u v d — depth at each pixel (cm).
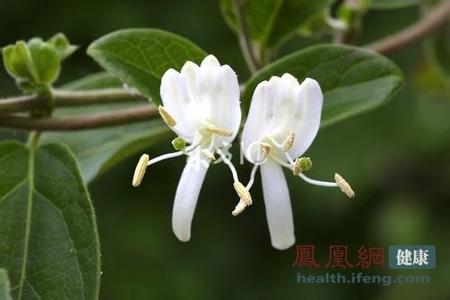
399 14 60
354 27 33
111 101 28
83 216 26
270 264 62
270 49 30
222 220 62
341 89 27
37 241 26
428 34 34
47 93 28
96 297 26
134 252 59
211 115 25
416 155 59
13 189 27
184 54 26
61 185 27
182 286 59
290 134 25
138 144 30
